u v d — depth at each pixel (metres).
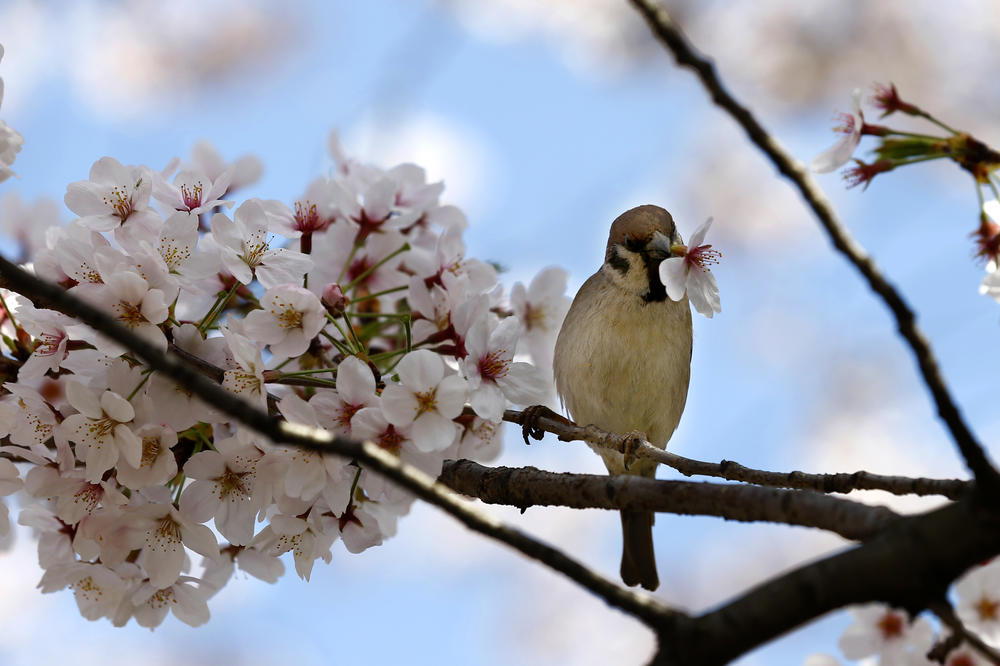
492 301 7.89
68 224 6.32
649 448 6.16
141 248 5.76
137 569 6.14
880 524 4.00
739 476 5.63
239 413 3.96
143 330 5.63
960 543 3.63
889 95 6.49
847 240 4.00
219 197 6.27
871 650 6.20
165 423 5.74
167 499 5.96
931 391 3.74
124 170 6.03
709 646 3.71
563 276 7.98
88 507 5.84
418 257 7.23
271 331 5.99
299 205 7.05
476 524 3.93
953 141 6.29
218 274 6.71
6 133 5.91
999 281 6.32
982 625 5.54
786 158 4.20
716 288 6.51
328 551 6.25
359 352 6.19
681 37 4.43
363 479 6.02
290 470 5.71
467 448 6.65
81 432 5.59
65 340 5.78
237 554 6.56
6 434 5.88
